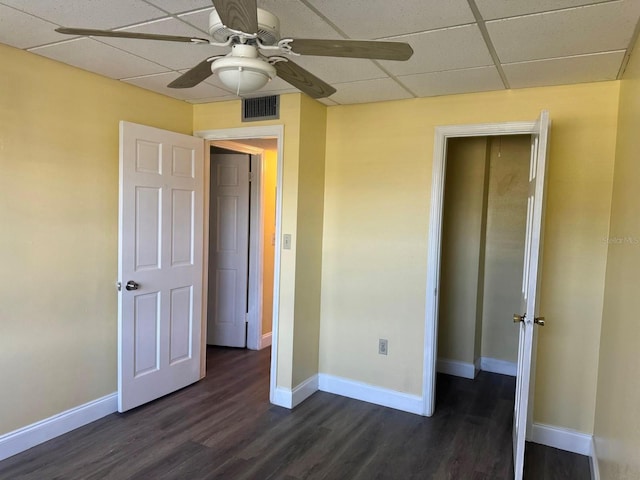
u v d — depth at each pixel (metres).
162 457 2.64
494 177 4.21
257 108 3.40
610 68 2.43
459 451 2.80
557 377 2.85
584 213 2.74
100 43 2.36
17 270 2.55
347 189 3.53
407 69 2.58
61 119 2.73
